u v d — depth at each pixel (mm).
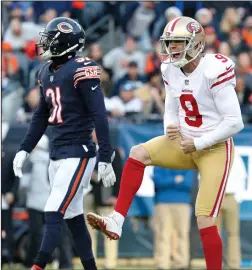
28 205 34969
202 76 20875
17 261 36219
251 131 36875
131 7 45781
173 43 20859
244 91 40750
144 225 37000
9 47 42594
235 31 45625
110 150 22719
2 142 36000
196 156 21344
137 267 36625
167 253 34938
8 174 35312
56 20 23469
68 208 23672
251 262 36844
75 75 22875
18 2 45000
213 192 20828
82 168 23156
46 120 24219
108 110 39812
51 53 23234
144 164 21672
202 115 21297
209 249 20547
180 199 34938
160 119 39062
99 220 21047
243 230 36781
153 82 41344
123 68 43656
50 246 22484
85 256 24078
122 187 21625
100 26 45656
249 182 36625
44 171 34875
